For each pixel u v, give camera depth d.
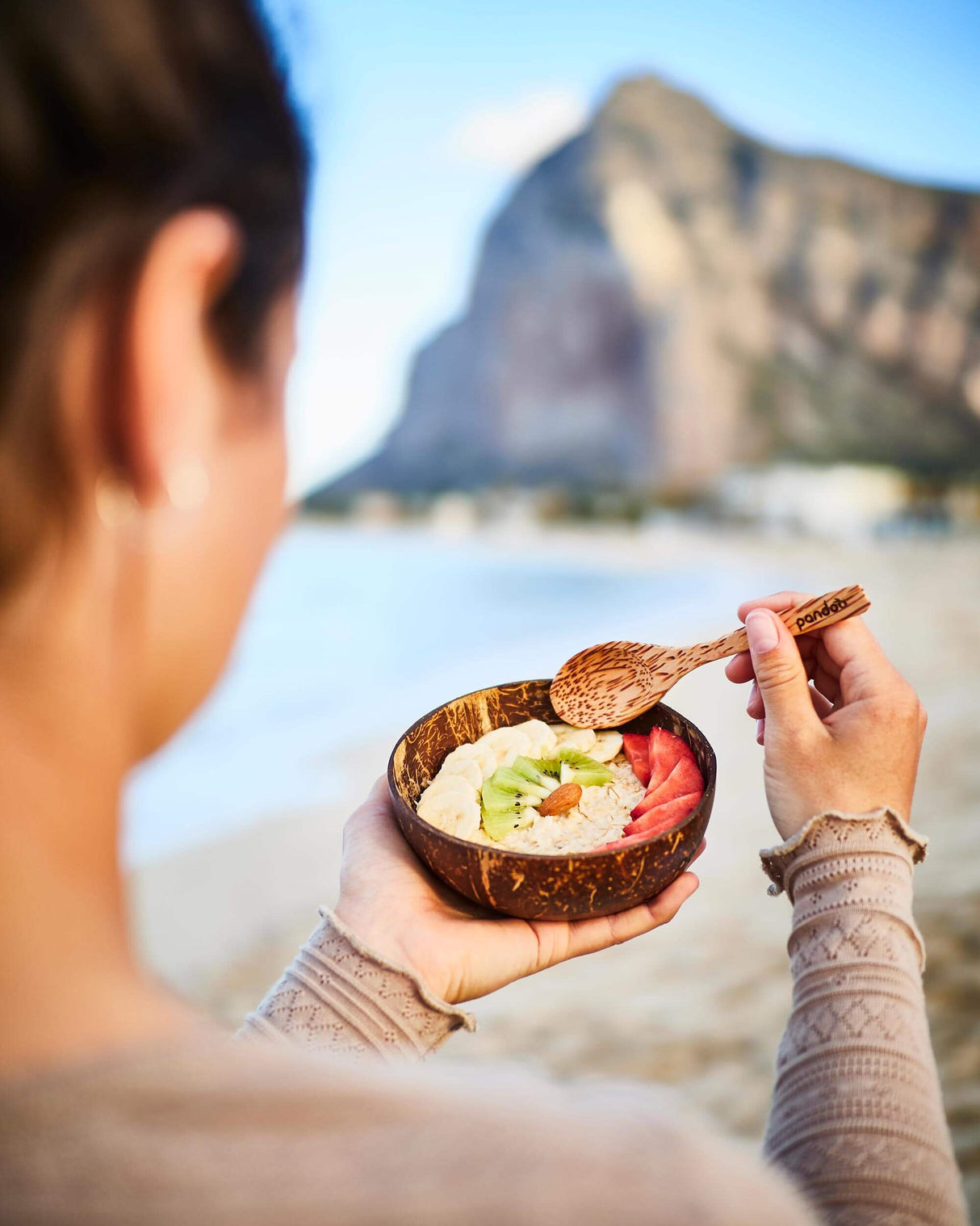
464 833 1.00
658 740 1.09
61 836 0.25
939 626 9.62
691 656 1.11
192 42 0.27
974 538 27.44
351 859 0.97
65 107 0.24
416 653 13.76
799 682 0.88
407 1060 0.79
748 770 5.01
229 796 6.08
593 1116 0.26
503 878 0.85
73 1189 0.21
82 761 0.26
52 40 0.24
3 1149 0.22
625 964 2.99
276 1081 0.24
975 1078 2.12
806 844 0.79
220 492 0.29
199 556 0.29
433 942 0.86
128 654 0.28
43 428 0.24
